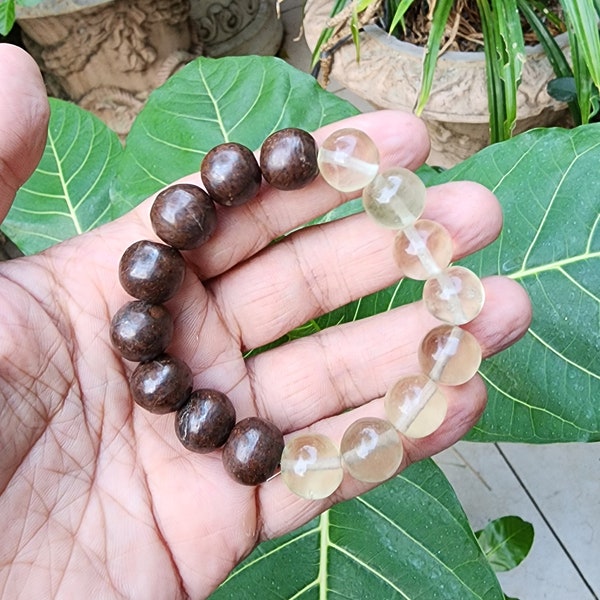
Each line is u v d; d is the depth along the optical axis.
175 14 0.36
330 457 0.14
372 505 0.17
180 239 0.14
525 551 0.23
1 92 0.13
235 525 0.15
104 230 0.16
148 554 0.14
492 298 0.15
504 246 0.16
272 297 0.16
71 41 0.34
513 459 0.29
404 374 0.16
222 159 0.14
